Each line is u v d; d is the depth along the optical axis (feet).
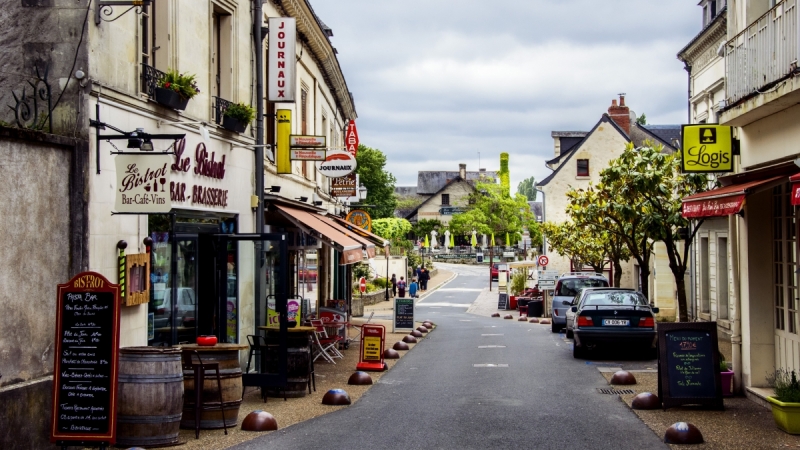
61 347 26.40
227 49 50.14
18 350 26.94
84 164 30.63
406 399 41.93
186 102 39.50
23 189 27.43
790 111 35.55
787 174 36.63
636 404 38.22
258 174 54.03
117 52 34.12
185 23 42.19
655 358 61.67
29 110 30.94
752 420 34.81
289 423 35.04
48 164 28.84
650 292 122.01
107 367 26.27
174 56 40.45
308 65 75.25
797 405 31.78
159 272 38.68
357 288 150.92
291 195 68.08
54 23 31.60
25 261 27.45
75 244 30.12
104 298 26.40
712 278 81.97
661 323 37.96
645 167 60.34
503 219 317.22
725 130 42.80
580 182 171.32
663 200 61.52
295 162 69.62
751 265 40.60
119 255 33.40
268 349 41.86
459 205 400.88
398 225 268.62
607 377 50.47
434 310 149.79
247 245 52.29
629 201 64.28
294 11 65.26
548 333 90.58
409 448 30.04
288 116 58.13
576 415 36.91
